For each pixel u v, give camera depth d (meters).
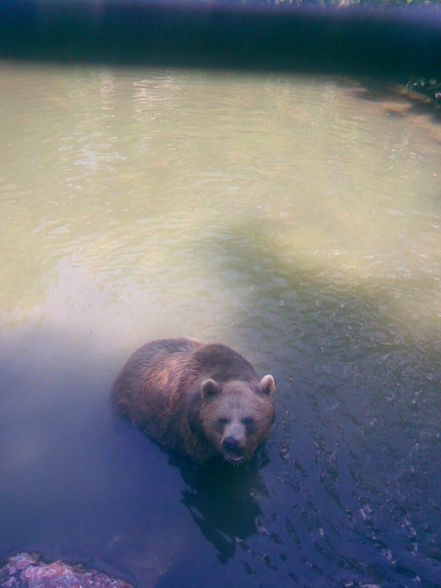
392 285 5.03
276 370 3.98
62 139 7.93
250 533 2.93
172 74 12.35
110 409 3.64
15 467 3.22
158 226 5.81
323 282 5.04
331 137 8.77
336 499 3.12
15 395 3.71
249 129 8.88
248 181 6.99
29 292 4.70
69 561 2.76
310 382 3.89
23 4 22.27
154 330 4.35
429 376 4.00
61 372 3.92
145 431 3.47
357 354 4.17
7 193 6.28
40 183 6.57
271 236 5.76
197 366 3.31
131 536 2.89
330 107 10.45
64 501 3.05
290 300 4.77
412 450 3.43
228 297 4.77
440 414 3.69
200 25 19.02
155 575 2.72
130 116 9.11
